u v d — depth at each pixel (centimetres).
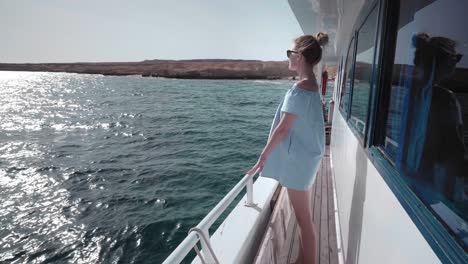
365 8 210
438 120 79
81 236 1042
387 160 128
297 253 248
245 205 250
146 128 3127
